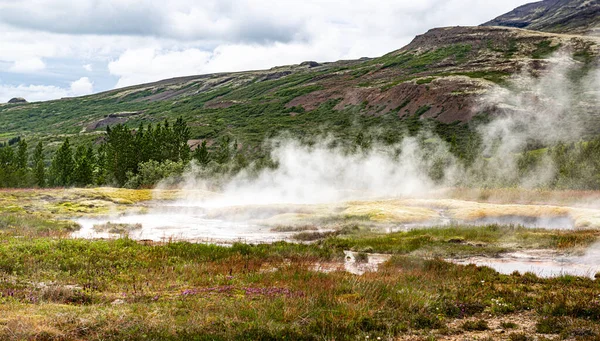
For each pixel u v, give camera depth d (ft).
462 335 37.11
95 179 313.94
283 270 60.39
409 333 37.45
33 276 52.16
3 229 96.22
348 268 68.90
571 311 42.04
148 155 290.76
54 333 33.45
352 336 35.88
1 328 33.19
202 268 61.52
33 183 295.69
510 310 43.98
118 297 46.80
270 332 35.22
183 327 35.96
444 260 75.31
